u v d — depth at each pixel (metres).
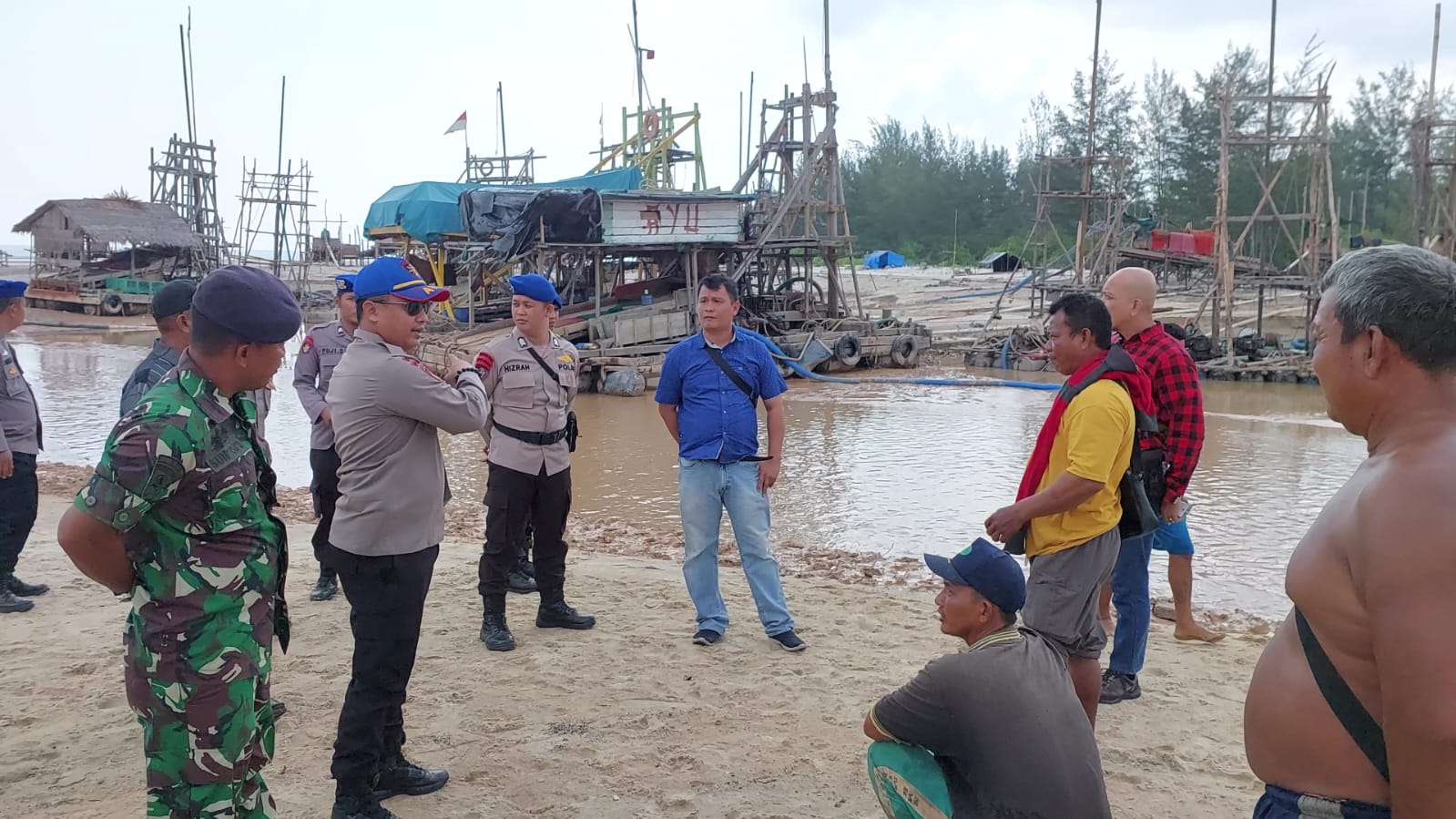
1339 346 1.90
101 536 2.56
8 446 6.11
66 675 5.18
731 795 4.01
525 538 6.86
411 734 4.53
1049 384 23.09
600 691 5.08
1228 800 4.03
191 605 2.69
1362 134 58.84
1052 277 34.91
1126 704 5.00
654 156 33.56
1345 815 1.82
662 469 13.48
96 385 21.84
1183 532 5.91
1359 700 1.80
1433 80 25.02
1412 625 1.64
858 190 97.12
